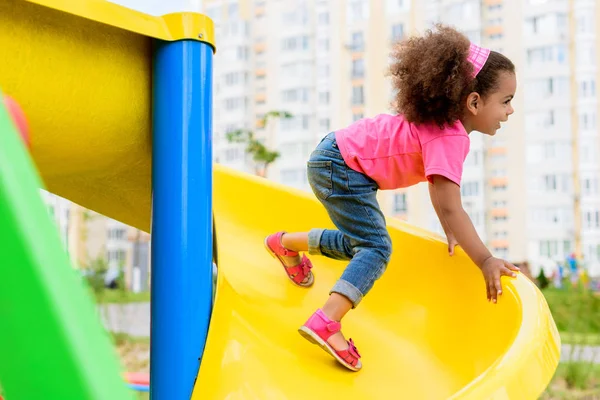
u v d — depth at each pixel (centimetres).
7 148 46
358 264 157
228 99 1848
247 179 205
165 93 139
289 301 170
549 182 1634
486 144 1669
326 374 146
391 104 177
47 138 140
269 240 179
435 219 1596
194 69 140
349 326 170
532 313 143
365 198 164
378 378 151
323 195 169
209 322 141
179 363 136
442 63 159
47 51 125
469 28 1659
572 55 1628
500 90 164
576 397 485
